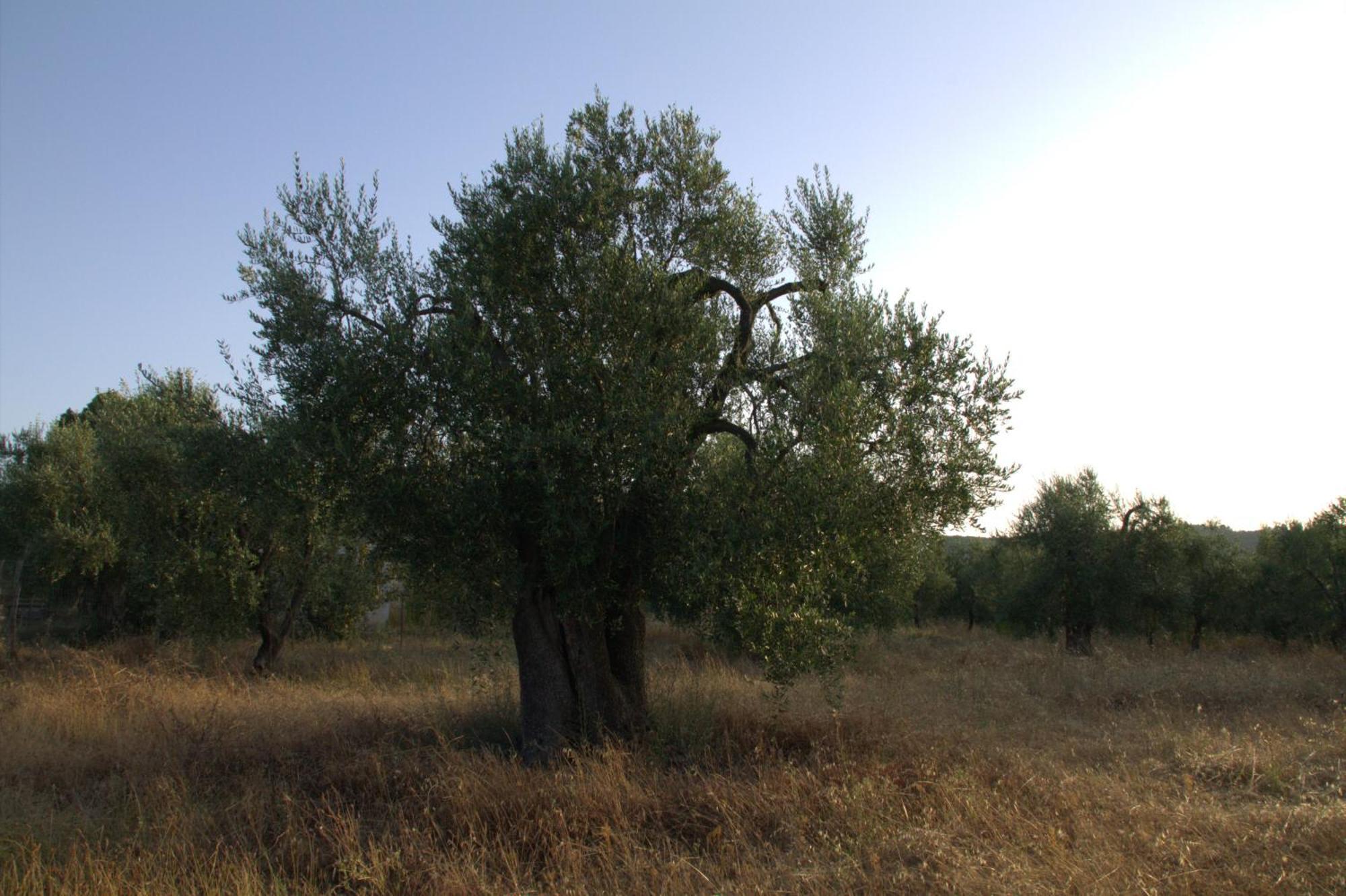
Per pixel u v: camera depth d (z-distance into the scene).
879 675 17.16
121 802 7.32
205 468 8.72
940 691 13.66
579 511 7.36
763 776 7.41
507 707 10.29
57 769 8.34
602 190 8.30
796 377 8.34
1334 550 24.42
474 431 7.34
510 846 6.05
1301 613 24.91
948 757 8.13
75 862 5.48
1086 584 24.16
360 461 7.69
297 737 9.41
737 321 9.33
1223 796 7.37
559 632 8.80
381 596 20.58
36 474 22.72
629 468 7.34
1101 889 4.89
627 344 7.82
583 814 6.45
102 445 16.31
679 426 7.42
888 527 7.84
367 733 9.46
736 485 7.56
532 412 7.68
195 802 7.15
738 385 8.53
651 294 7.95
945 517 8.04
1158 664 17.56
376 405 7.83
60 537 21.33
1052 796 6.82
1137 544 24.61
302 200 8.65
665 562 7.98
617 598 8.45
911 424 7.55
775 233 9.80
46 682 13.12
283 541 15.09
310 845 6.02
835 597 9.19
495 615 8.27
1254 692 12.98
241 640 21.34
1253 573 26.36
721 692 11.10
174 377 16.73
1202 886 5.02
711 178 9.20
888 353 7.69
